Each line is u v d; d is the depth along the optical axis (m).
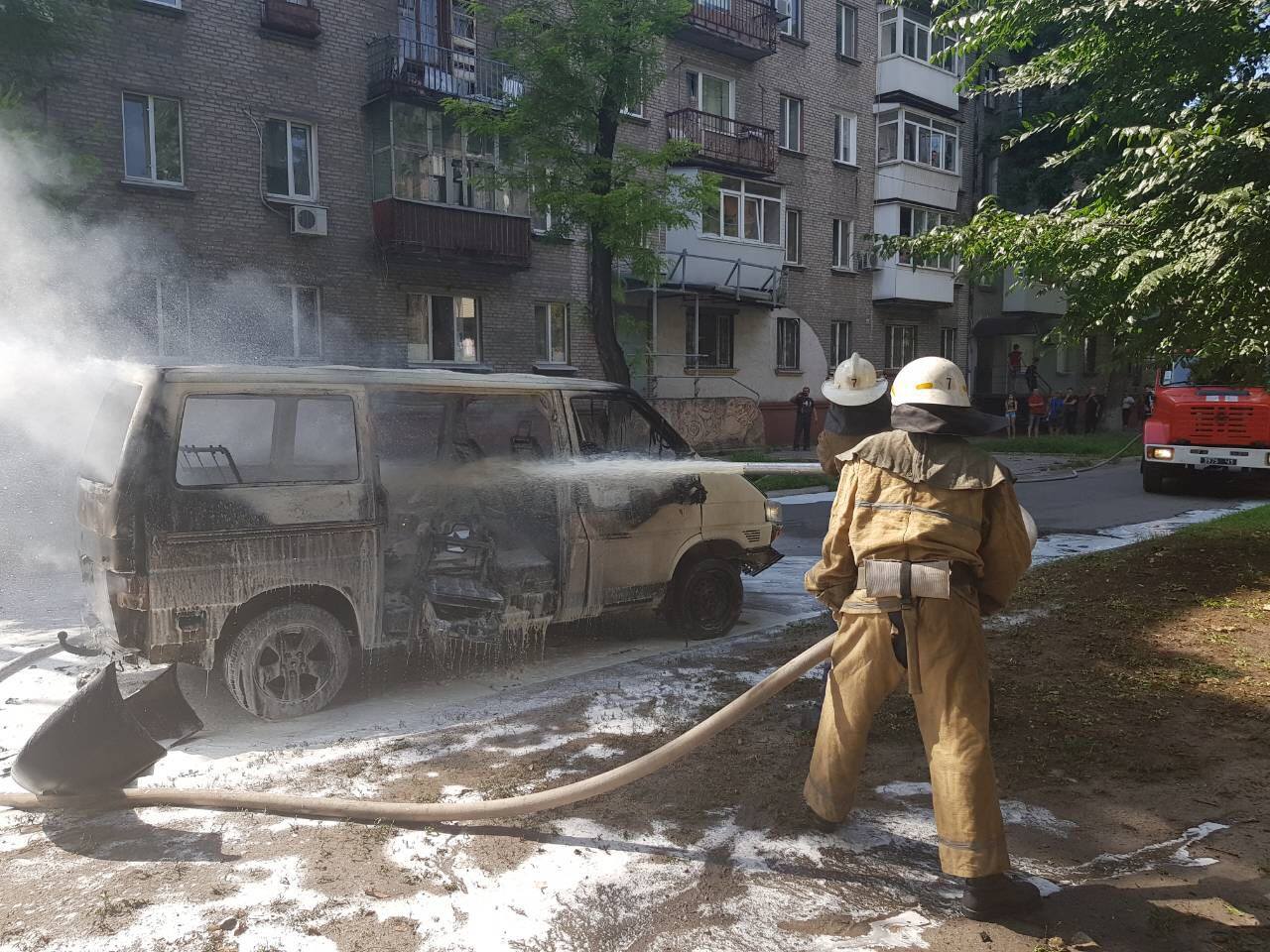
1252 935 2.48
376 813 3.13
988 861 2.51
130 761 3.19
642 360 17.36
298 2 15.66
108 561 4.00
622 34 12.43
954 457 2.65
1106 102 7.68
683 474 5.63
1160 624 5.86
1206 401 14.03
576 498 5.18
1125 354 7.40
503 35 16.27
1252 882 2.76
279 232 15.76
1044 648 5.35
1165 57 7.06
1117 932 2.50
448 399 5.46
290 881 2.76
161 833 3.08
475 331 18.75
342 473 4.54
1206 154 5.94
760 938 2.48
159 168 14.53
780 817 3.20
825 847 2.99
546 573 5.08
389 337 17.36
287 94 15.67
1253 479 15.79
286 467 4.64
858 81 26.97
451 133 17.16
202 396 4.09
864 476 2.73
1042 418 31.30
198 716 4.33
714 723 2.86
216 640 4.13
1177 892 2.71
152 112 14.36
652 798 3.36
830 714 2.92
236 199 15.23
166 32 14.32
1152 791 3.41
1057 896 2.69
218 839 3.04
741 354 24.58
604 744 3.96
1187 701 4.39
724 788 3.45
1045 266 7.23
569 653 5.57
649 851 2.97
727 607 5.99
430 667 5.22
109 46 13.76
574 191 12.78
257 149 15.38
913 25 27.56
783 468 5.46
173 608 3.96
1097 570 7.79
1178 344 6.90
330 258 16.44
